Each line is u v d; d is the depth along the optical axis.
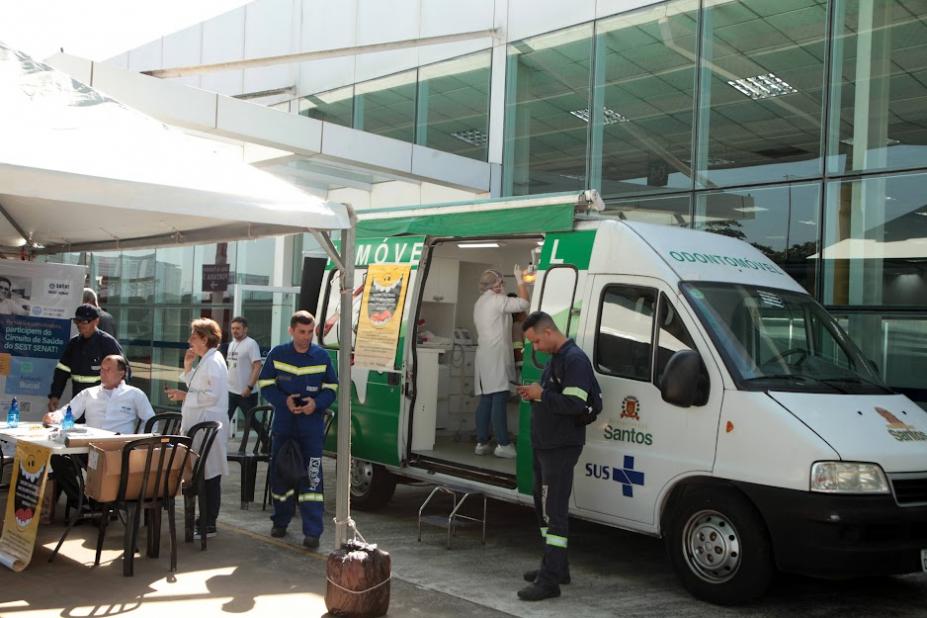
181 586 5.84
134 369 17.41
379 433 8.19
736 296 6.37
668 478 5.97
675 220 10.94
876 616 5.62
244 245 15.28
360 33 14.50
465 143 13.13
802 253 9.87
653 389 6.15
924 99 9.09
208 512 7.14
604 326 6.57
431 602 5.68
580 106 11.88
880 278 9.30
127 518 6.03
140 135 5.89
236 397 10.95
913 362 9.00
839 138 9.66
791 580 6.44
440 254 9.29
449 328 9.47
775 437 5.48
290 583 5.98
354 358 8.52
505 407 8.18
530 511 8.81
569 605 5.70
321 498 7.00
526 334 6.04
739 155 10.41
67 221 8.35
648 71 11.23
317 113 15.12
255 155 11.69
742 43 10.42
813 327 6.56
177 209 5.20
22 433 6.62
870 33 9.47
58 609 5.27
